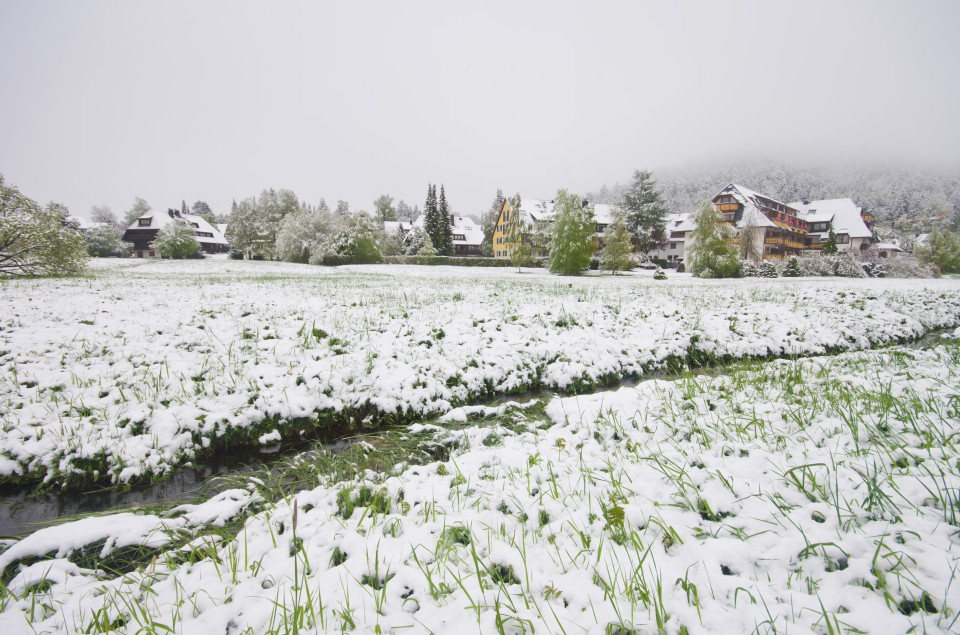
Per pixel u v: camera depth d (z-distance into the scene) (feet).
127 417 13.70
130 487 11.70
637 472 9.23
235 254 185.78
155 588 6.70
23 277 47.55
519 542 7.15
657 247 175.32
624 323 27.89
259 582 6.57
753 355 24.38
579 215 112.16
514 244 136.26
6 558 7.67
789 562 6.17
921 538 6.16
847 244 202.69
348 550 7.12
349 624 5.58
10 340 19.56
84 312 25.58
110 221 303.68
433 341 22.20
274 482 11.47
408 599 5.92
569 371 20.07
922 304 39.83
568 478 9.19
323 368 18.06
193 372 17.06
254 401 15.19
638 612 5.51
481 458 10.73
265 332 22.25
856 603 5.27
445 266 143.43
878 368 16.72
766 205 185.88
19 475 11.62
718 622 5.24
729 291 48.47
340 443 14.32
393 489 8.98
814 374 16.43
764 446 9.95
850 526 6.70
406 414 16.35
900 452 8.75
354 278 64.13
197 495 11.35
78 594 6.63
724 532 6.98
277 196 192.34
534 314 28.58
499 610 5.62
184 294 34.63
